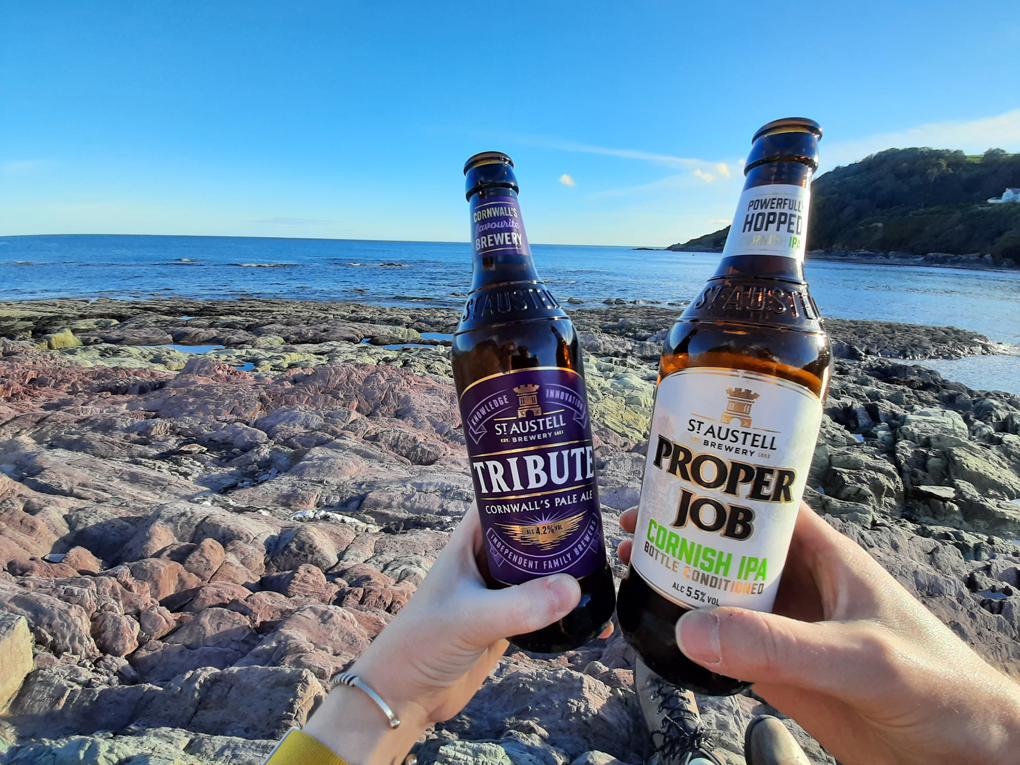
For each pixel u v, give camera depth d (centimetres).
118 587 57
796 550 29
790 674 22
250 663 50
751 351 23
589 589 28
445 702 28
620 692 49
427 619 26
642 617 26
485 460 27
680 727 43
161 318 372
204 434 122
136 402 140
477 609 25
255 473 107
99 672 48
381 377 155
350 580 67
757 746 39
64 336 290
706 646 23
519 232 29
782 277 24
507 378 27
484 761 39
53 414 125
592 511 28
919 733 22
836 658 22
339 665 49
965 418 179
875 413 181
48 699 44
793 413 23
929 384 241
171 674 50
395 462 113
